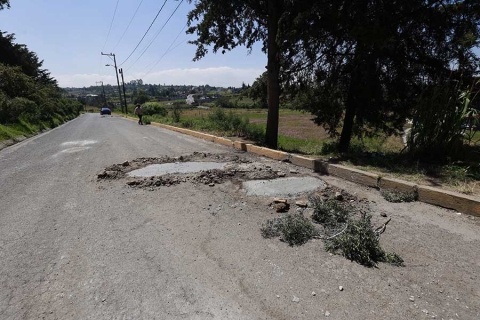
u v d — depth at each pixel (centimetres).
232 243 325
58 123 2791
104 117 4344
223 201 454
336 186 512
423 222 359
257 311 223
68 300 238
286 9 859
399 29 818
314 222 371
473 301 226
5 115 1683
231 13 1073
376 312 218
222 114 1698
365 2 758
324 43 893
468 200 371
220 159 772
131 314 221
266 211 412
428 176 487
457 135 557
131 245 325
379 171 532
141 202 460
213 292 245
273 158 767
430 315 213
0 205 466
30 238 347
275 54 1014
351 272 267
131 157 836
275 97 1063
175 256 301
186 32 1201
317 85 1034
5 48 3522
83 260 296
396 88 880
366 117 963
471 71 743
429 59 830
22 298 241
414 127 619
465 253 289
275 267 278
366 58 830
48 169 719
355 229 309
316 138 1895
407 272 264
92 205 454
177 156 830
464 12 759
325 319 213
